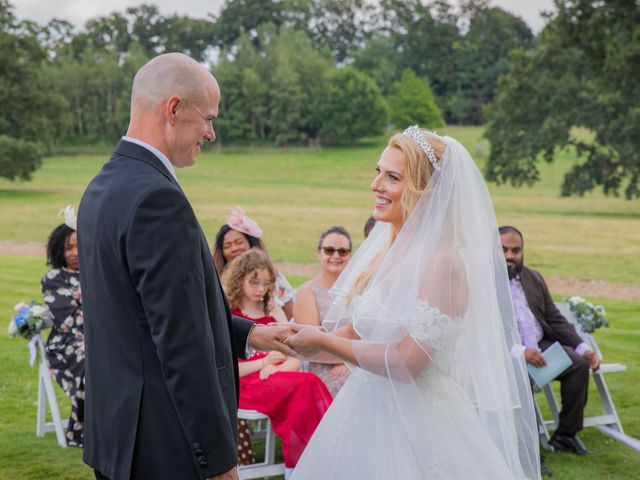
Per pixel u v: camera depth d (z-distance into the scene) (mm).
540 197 37562
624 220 27906
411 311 2693
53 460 4738
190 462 2322
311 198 38719
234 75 72500
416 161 2846
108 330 2338
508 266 5234
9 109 48469
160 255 2221
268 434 4355
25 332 5145
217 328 2443
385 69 89625
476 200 2863
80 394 4977
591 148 35156
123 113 70250
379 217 2957
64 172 53312
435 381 2770
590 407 6039
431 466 2697
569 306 5449
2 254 20141
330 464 2850
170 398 2318
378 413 2814
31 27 52719
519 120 36812
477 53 87750
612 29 35000
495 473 2750
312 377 4211
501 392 2836
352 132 70000
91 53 75875
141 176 2334
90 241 2371
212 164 57875
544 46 36000
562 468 4715
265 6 105438
